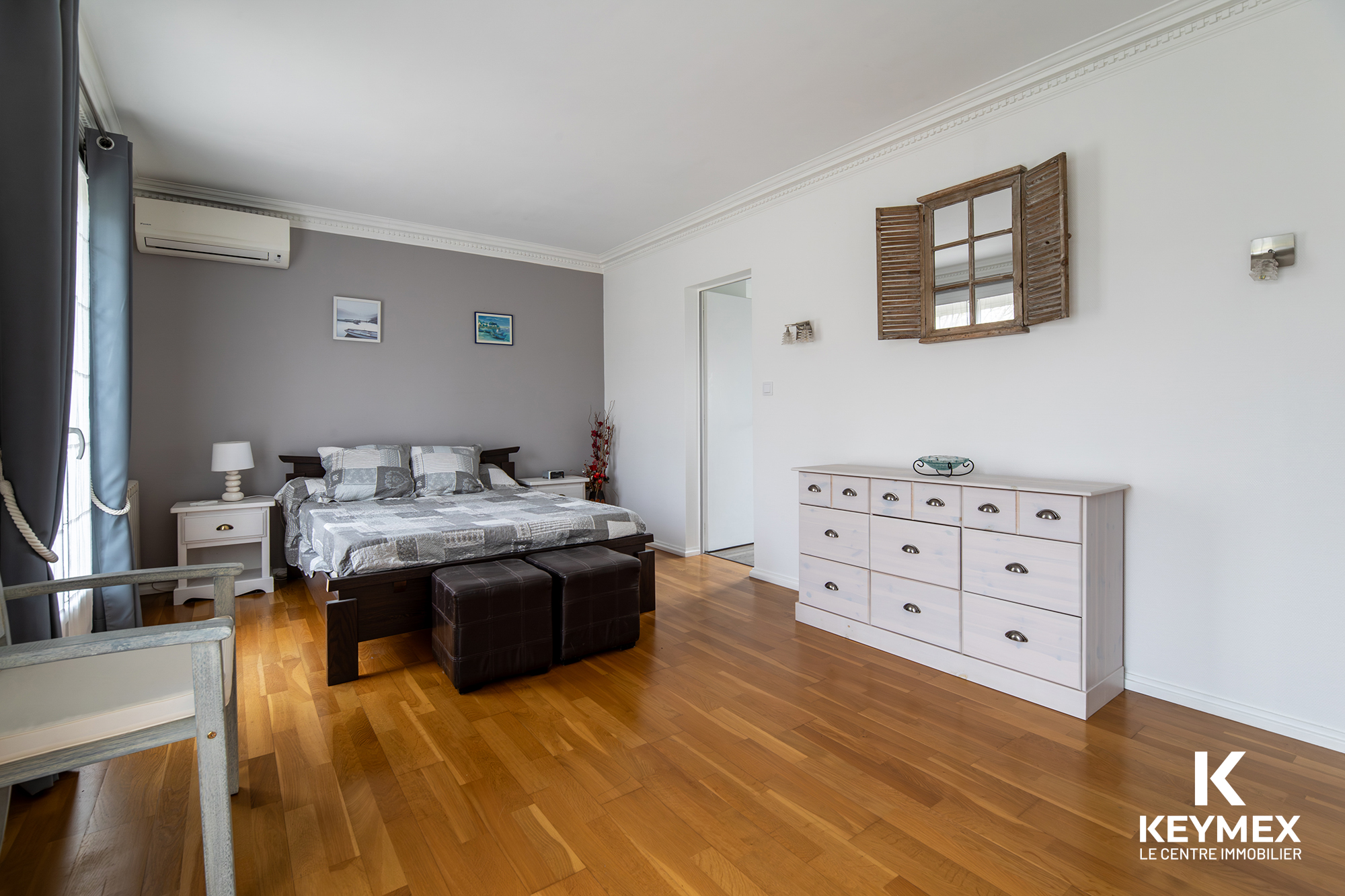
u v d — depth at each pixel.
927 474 2.97
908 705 2.36
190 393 4.05
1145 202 2.39
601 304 5.80
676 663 2.81
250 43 2.44
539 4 2.22
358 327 4.61
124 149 2.80
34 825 1.65
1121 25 2.35
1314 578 2.04
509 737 2.14
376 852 1.55
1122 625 2.47
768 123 3.14
